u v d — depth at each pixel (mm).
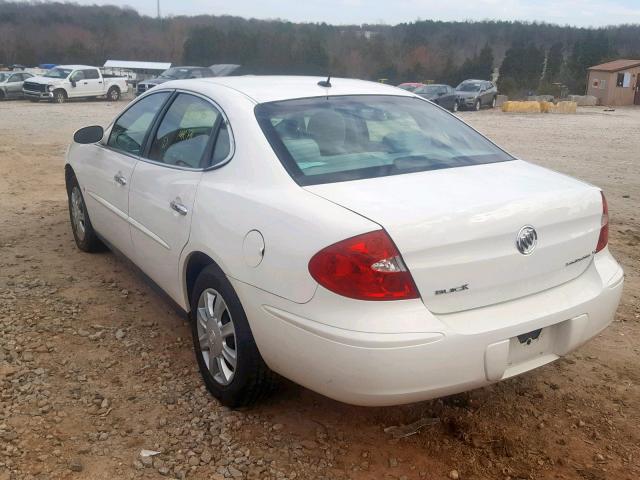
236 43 62719
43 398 3377
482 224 2727
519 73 70562
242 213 3049
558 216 2967
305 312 2703
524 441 3176
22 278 5000
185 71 30188
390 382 2574
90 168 5020
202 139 3637
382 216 2641
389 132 3586
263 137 3260
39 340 3998
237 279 3020
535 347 2963
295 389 3547
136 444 3053
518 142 17875
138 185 4094
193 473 2875
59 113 23031
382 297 2568
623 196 9438
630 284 5383
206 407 3367
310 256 2672
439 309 2678
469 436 3193
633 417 3398
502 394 3578
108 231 4809
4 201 7605
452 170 3246
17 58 61656
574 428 3293
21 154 11398
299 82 3967
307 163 3145
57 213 7066
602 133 21438
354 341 2553
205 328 3438
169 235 3662
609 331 4422
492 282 2779
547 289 2996
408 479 2887
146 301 4668
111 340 4051
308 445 3088
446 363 2625
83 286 4895
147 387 3537
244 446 3066
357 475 2904
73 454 2961
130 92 36906
